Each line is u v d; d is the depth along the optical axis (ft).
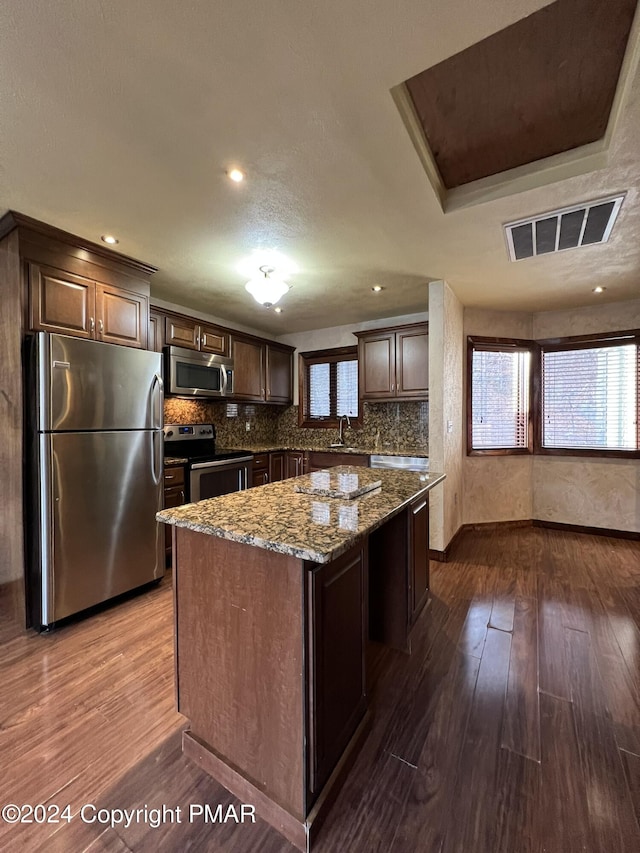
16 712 5.24
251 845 3.69
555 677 5.99
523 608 8.11
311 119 4.60
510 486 13.88
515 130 5.30
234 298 12.07
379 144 5.04
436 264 9.25
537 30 3.86
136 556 8.59
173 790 4.21
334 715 4.22
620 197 6.21
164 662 6.33
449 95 4.70
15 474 7.32
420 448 14.03
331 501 5.42
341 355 15.88
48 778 4.32
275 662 3.89
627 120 4.60
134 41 3.66
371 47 3.73
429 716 5.23
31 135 4.86
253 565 4.02
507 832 3.76
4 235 7.20
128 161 5.40
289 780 3.81
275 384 16.19
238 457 12.82
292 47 3.72
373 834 3.76
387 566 6.77
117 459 8.16
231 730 4.25
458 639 7.02
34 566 7.20
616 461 12.71
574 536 12.94
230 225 7.25
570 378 13.44
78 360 7.44
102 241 7.91
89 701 5.47
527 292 11.48
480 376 13.67
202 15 3.43
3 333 7.42
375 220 7.04
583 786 4.22
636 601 8.36
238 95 4.27
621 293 11.59
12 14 3.39
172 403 13.00
